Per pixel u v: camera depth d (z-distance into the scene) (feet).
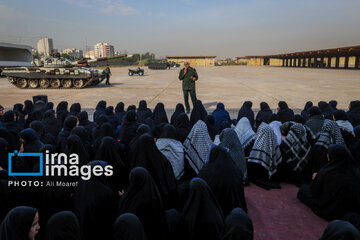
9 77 73.82
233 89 73.10
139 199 9.88
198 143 16.72
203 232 9.14
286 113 25.94
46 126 22.09
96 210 10.20
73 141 14.14
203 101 52.08
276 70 208.23
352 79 107.45
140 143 13.04
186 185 14.12
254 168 17.33
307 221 13.56
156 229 10.14
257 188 17.10
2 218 11.27
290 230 12.84
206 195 9.43
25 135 14.51
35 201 11.60
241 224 7.68
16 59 188.44
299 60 305.73
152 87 76.48
